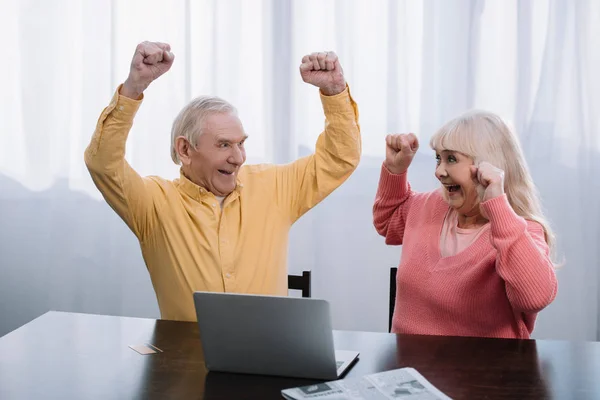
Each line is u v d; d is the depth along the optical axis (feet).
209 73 10.19
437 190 6.57
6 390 4.52
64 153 10.46
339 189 10.18
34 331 5.65
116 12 10.10
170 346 5.30
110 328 5.72
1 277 10.80
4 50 10.42
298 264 10.32
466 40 9.70
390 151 6.61
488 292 5.78
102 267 10.68
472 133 5.86
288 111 10.04
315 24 9.98
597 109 9.66
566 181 9.71
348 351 5.07
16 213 10.66
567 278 9.82
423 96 9.84
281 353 4.65
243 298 4.61
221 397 4.41
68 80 10.37
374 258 10.23
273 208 6.44
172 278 6.21
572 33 9.55
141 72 5.57
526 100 9.67
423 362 4.90
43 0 10.30
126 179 5.96
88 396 4.43
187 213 6.22
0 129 10.52
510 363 4.86
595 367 4.78
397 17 9.73
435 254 6.09
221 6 10.06
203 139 6.03
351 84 9.91
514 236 5.34
